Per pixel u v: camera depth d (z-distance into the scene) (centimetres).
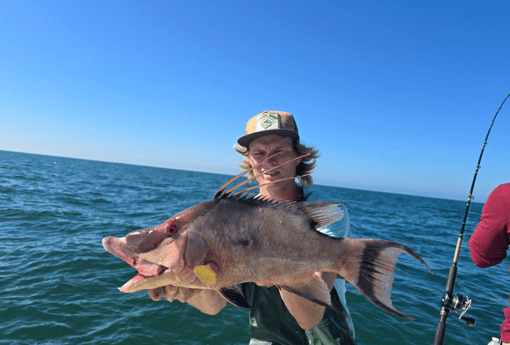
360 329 414
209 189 3594
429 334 411
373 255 152
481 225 195
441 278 654
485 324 451
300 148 228
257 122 215
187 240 152
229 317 444
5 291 466
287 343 215
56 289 483
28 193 1558
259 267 154
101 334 376
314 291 154
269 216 158
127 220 1080
